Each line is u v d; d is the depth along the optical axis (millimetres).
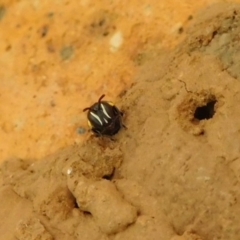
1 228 240
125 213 228
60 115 254
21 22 274
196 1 251
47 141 252
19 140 255
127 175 236
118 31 257
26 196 243
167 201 230
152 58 249
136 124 239
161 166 232
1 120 260
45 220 236
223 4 245
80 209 234
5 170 250
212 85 233
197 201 227
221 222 225
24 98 261
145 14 255
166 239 226
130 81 250
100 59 256
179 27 250
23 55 267
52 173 241
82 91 255
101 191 230
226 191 225
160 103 238
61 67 260
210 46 240
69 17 266
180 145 231
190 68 237
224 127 228
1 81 266
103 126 238
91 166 236
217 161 227
